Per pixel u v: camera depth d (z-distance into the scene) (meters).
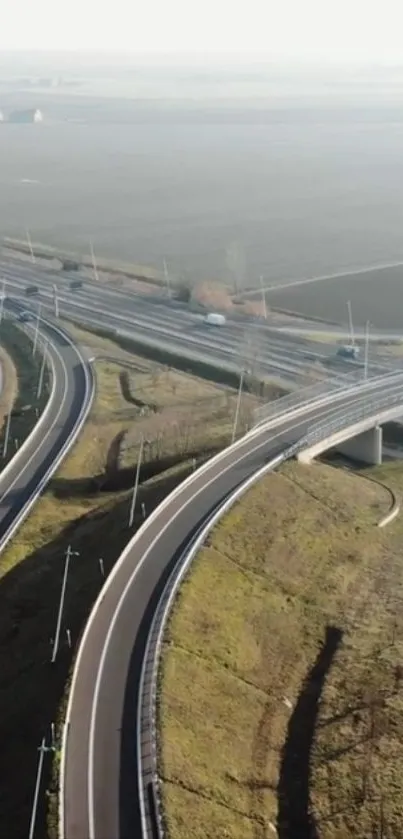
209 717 82.69
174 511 113.00
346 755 83.19
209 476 122.94
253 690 89.56
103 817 67.38
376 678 93.56
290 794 79.31
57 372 176.12
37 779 71.62
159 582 97.94
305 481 126.19
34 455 137.75
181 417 152.25
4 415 156.88
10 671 91.44
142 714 78.00
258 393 165.62
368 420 142.12
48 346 191.88
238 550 107.12
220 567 102.94
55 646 88.88
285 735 86.38
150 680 82.44
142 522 110.81
